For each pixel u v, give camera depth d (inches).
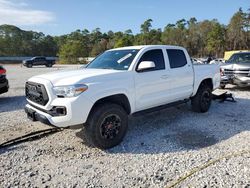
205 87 282.2
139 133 217.2
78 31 5265.8
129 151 180.2
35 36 4817.9
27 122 252.8
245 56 467.5
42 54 4658.0
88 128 176.7
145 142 196.2
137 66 203.9
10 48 4244.6
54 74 188.7
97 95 173.9
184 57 255.8
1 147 187.3
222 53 3481.8
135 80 199.6
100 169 154.3
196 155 170.7
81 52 2696.9
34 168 156.3
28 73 948.6
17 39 4431.6
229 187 131.3
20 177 145.3
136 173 148.2
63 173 149.9
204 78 276.4
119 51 229.5
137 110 207.5
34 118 184.7
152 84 213.9
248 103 336.2
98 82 176.6
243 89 463.8
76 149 184.7
